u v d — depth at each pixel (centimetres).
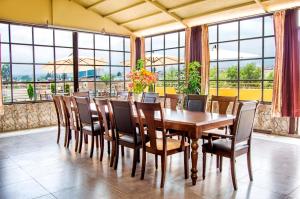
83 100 397
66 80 705
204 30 652
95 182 304
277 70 520
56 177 319
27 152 429
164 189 284
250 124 302
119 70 812
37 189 285
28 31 635
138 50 835
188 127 293
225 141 312
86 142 485
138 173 333
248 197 262
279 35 514
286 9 507
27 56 636
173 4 602
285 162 368
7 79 607
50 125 673
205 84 658
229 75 631
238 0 529
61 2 673
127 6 668
